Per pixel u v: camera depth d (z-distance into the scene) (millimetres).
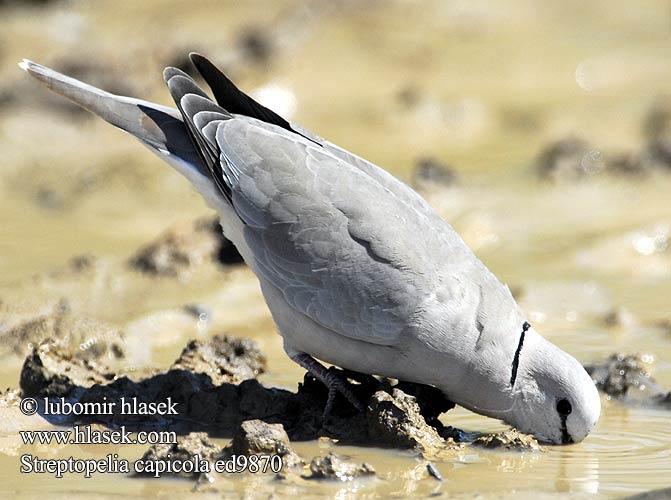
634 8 27766
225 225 10711
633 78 24094
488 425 10516
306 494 8578
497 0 27500
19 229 17266
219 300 14125
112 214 18078
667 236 16422
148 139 10930
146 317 13328
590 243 16281
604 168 19500
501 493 8695
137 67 22453
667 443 9984
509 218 17484
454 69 24266
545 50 25234
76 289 14211
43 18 24766
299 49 24078
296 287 10141
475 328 9758
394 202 10281
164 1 26562
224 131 10578
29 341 12305
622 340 12984
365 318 9898
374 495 8609
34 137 20578
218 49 23359
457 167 20000
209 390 10500
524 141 21438
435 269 9898
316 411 10320
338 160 10508
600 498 8625
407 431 9633
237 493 8570
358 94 22953
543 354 9883
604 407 11094
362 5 25984
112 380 10828
